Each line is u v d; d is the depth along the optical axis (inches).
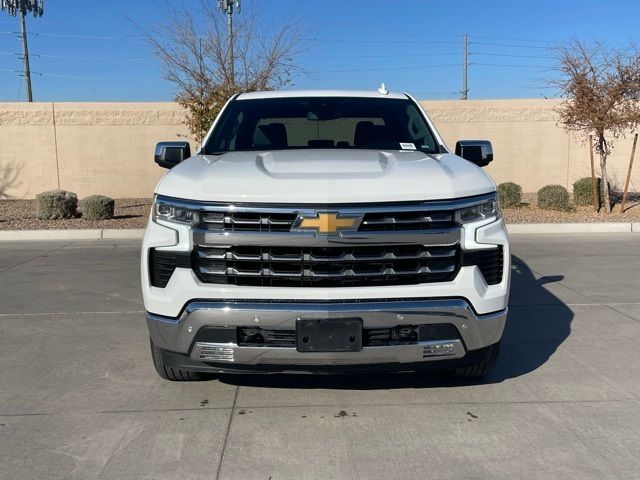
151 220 142.8
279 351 132.5
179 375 163.6
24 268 335.6
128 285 292.7
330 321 130.1
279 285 133.0
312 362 133.0
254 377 172.7
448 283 135.2
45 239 446.3
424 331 134.8
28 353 195.3
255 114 197.6
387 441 135.3
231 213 132.3
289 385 167.0
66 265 344.2
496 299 139.7
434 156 169.8
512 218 513.7
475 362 145.6
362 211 130.9
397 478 120.3
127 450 131.4
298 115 195.8
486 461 126.5
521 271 323.0
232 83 555.8
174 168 157.3
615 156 684.1
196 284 133.8
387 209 131.5
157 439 136.3
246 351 133.3
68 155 673.6
